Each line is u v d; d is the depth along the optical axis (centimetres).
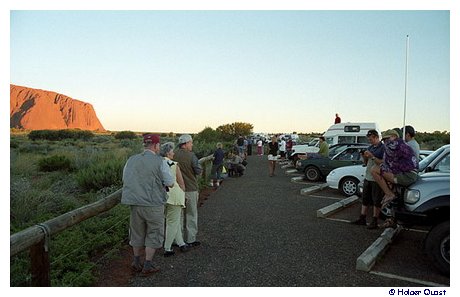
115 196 572
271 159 1642
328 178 1116
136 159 479
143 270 475
